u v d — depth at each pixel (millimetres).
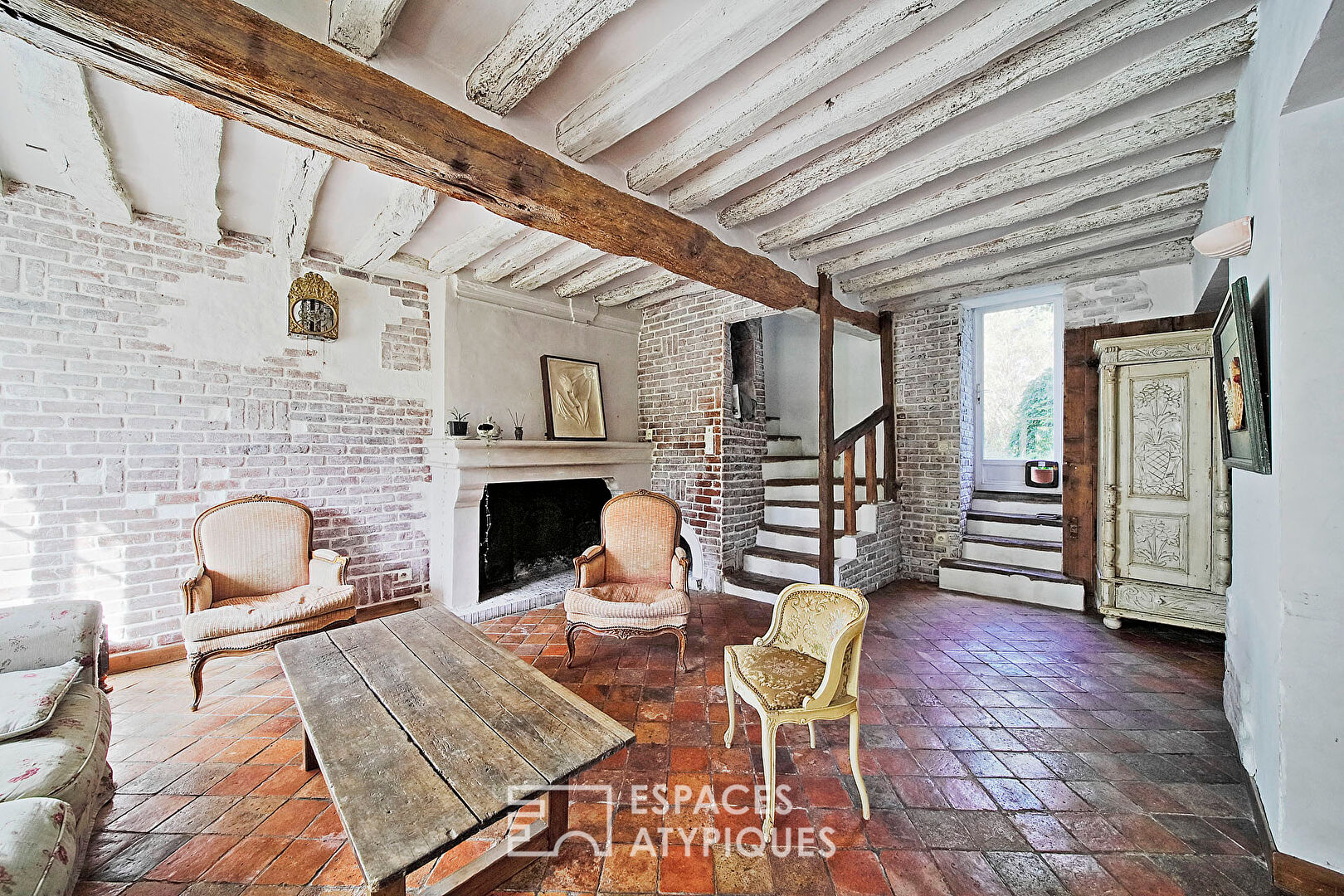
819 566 3912
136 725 2197
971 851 1559
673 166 2264
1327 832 1374
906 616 3641
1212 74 1845
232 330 2975
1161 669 2801
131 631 2691
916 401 4660
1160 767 1945
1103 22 1638
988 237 3191
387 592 3602
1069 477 3793
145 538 2717
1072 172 2334
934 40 1730
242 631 2420
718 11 1564
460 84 1848
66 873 1108
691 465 4562
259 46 1389
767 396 6109
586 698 2518
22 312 2408
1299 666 1421
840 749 2084
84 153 2141
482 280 3773
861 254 3373
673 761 2014
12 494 2396
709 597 4172
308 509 3066
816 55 1715
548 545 4445
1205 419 3031
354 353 3432
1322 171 1389
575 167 2227
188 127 1983
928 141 2273
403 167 1797
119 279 2643
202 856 1517
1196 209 2723
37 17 1154
